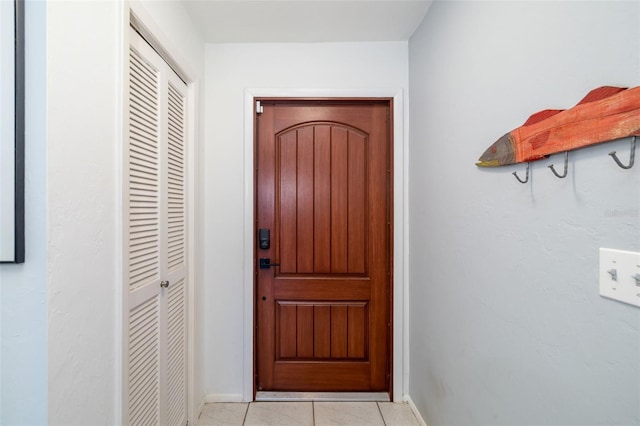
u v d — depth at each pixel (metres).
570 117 0.66
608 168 0.60
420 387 1.60
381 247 1.82
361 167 1.82
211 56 1.77
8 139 0.63
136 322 1.05
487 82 1.00
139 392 1.06
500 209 0.94
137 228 1.05
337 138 1.82
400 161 1.78
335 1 1.44
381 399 1.78
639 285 0.54
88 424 0.78
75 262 0.74
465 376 1.16
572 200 0.68
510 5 0.89
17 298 0.65
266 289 1.82
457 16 1.20
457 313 1.22
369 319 1.83
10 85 0.63
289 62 1.78
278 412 1.67
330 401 1.76
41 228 0.65
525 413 0.84
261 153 1.81
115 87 0.89
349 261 1.83
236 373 1.77
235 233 1.77
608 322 0.61
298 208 1.82
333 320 1.82
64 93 0.70
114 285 0.89
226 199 1.77
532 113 0.80
